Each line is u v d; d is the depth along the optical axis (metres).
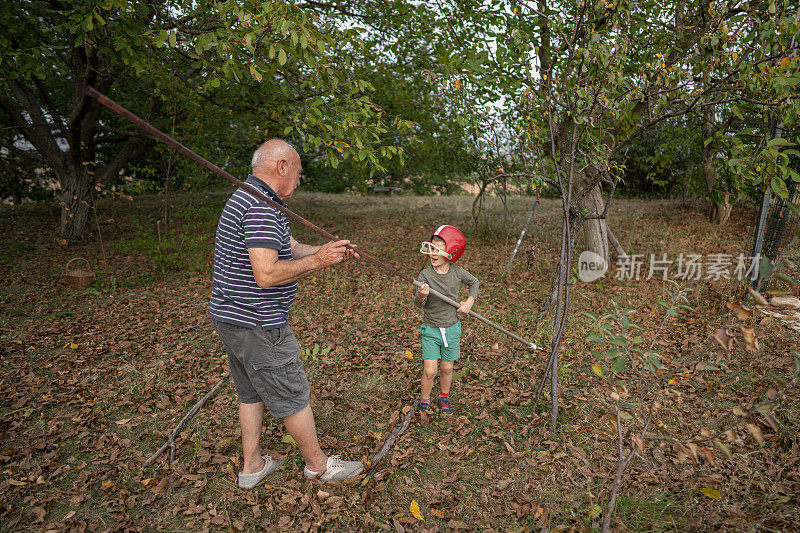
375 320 5.67
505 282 7.23
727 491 2.63
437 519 2.61
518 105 4.17
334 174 20.62
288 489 2.80
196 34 5.54
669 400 3.67
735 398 3.63
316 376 4.27
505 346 4.81
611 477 2.85
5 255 9.28
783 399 3.45
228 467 3.02
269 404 2.62
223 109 8.47
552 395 3.41
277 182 2.63
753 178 3.96
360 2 8.63
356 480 2.85
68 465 3.07
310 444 2.77
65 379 4.24
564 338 4.92
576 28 3.61
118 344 5.05
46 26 8.41
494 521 2.57
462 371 4.23
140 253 9.46
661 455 3.01
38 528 2.54
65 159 10.34
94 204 7.84
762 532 2.33
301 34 3.68
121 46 5.12
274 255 2.40
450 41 7.45
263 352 2.53
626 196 16.39
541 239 10.20
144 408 3.72
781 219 5.64
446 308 3.47
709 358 4.16
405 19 8.40
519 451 3.16
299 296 6.61
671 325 5.16
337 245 2.54
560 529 2.40
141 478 2.95
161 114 10.23
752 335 2.15
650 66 4.02
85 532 2.52
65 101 12.21
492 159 7.67
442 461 3.09
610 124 4.90
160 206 14.64
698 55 3.94
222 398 3.87
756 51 3.63
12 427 3.47
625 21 3.71
